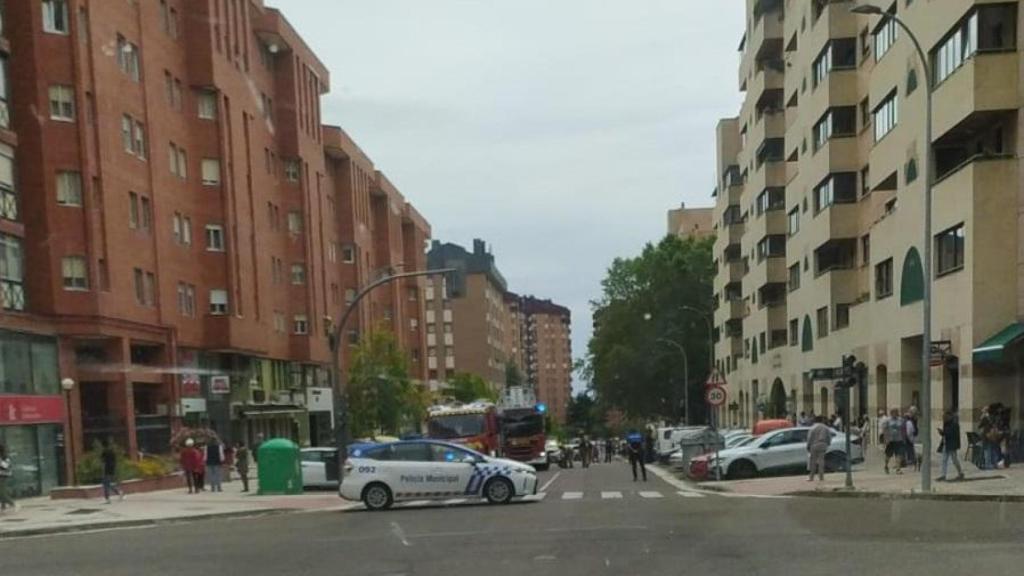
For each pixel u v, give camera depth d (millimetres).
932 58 28484
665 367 85375
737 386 71062
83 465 29453
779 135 55031
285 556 13078
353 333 67938
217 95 44500
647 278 88250
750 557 11172
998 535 12531
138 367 36219
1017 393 24719
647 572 10359
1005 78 24656
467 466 21094
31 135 32344
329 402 55562
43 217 32188
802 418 40250
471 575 10625
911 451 24578
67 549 15492
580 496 22953
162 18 41281
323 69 62812
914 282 30125
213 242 44219
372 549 13375
